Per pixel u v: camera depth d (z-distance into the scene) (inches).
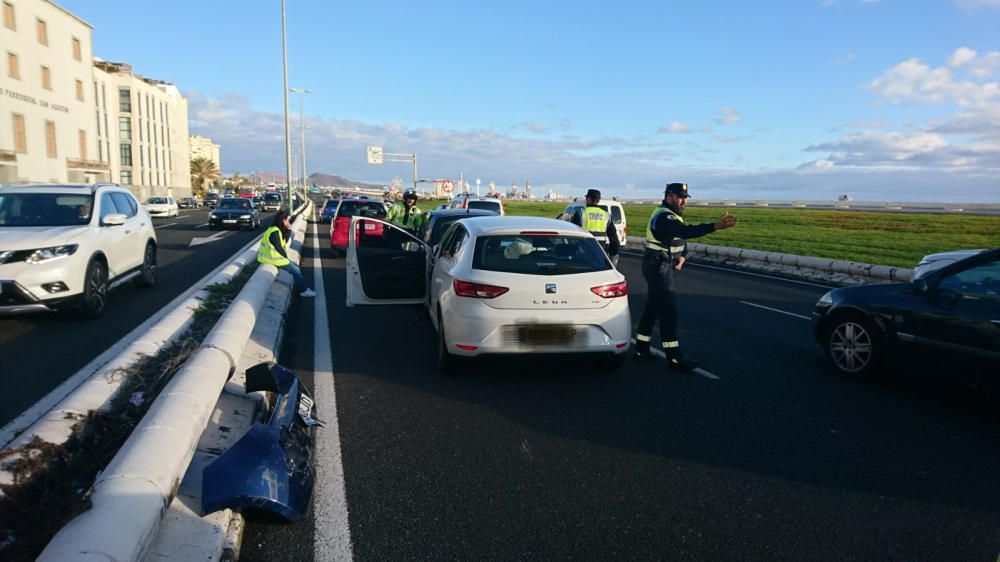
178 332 259.1
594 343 230.5
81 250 310.2
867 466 171.0
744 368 266.8
